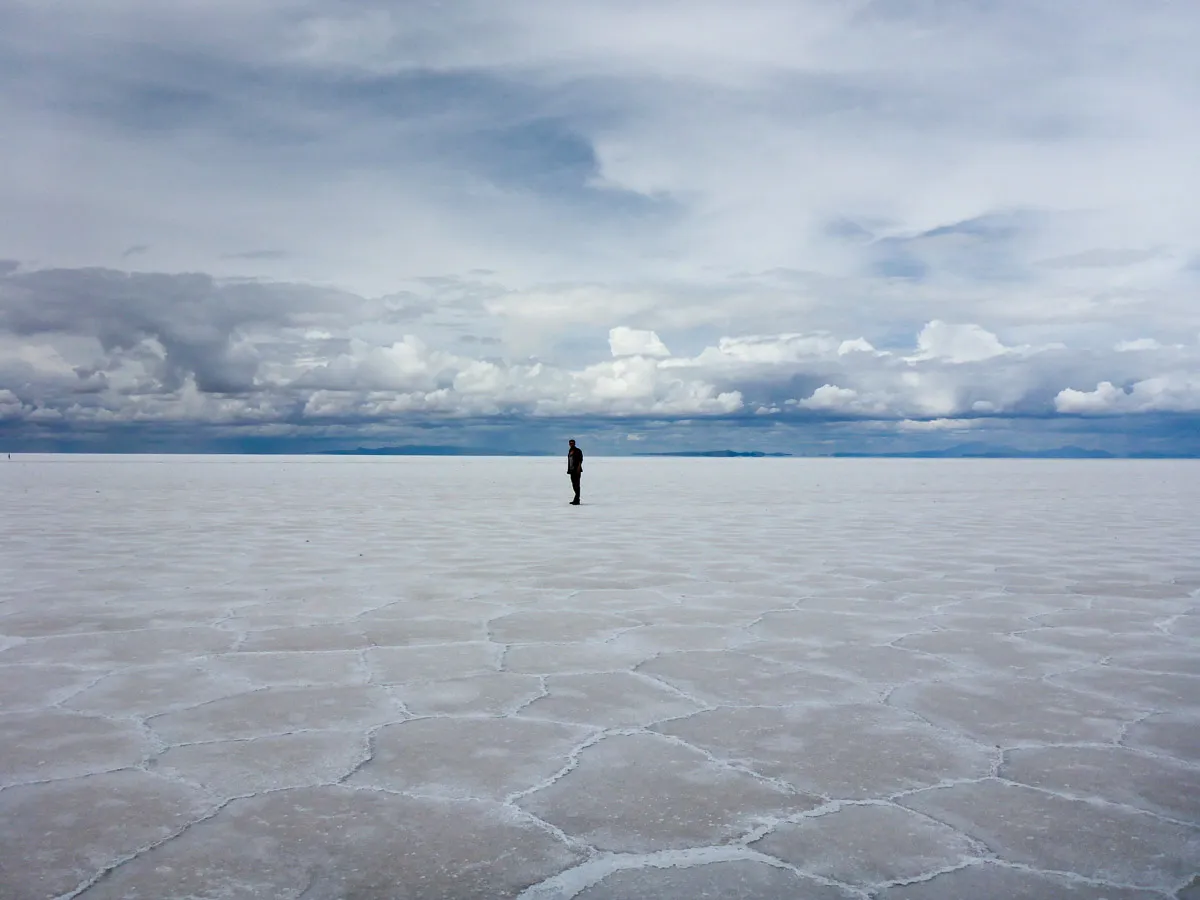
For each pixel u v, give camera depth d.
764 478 49.62
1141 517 18.42
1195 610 7.52
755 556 11.30
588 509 21.09
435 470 67.56
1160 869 2.89
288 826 3.18
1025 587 8.76
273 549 11.92
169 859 2.92
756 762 3.86
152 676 5.28
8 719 4.43
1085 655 5.87
